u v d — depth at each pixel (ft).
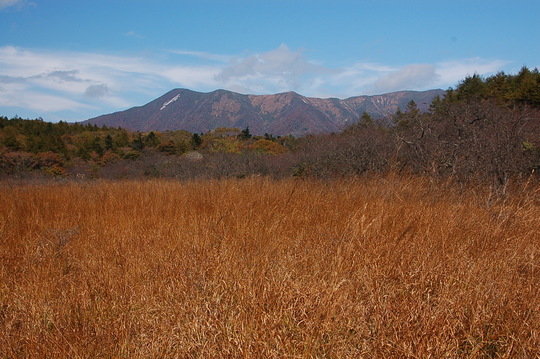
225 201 18.79
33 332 8.01
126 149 134.92
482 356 7.34
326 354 7.33
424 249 11.46
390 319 8.09
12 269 11.73
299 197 19.35
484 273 9.89
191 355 7.53
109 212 18.30
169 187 26.99
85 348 7.41
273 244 12.46
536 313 8.17
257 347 7.36
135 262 11.76
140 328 8.33
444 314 8.18
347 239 12.37
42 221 16.88
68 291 9.95
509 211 15.25
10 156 90.89
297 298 8.74
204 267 10.80
